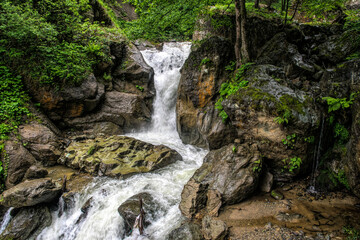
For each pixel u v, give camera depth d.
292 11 12.50
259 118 6.13
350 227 4.37
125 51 12.13
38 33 8.08
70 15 10.71
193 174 6.85
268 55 8.71
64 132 9.22
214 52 8.84
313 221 4.67
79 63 9.64
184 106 9.68
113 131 10.00
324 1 8.42
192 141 9.66
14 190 5.41
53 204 6.09
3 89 7.88
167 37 16.44
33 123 7.98
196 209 5.30
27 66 8.52
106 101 10.36
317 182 6.04
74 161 7.34
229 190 5.55
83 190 6.20
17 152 6.72
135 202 5.46
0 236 5.10
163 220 5.24
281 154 6.07
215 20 9.48
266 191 5.95
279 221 4.78
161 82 12.51
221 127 7.86
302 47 9.41
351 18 9.70
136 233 4.86
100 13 14.30
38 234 5.45
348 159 5.09
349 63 6.17
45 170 6.71
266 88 6.38
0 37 8.23
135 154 7.79
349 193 5.52
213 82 8.71
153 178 6.85
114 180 6.69
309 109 5.84
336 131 6.01
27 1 8.98
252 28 9.30
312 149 5.99
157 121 11.70
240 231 4.60
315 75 7.49
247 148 6.27
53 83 8.68
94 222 5.41
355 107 5.06
